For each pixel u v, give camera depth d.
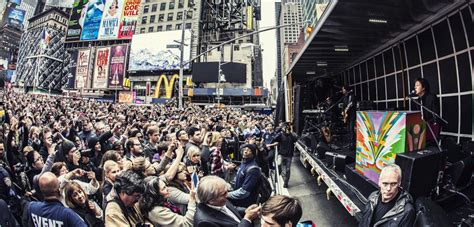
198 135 5.66
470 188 2.80
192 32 55.56
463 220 2.21
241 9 73.88
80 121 9.52
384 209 2.27
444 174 2.89
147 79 64.12
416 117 2.64
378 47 5.76
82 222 2.57
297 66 8.03
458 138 3.92
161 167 4.17
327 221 4.41
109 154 4.07
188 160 4.61
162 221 2.66
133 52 63.84
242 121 14.11
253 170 3.79
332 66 8.06
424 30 4.48
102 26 79.88
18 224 3.33
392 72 5.62
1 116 10.11
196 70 57.62
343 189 3.44
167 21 66.75
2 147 4.70
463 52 3.76
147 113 16.67
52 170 3.64
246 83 60.00
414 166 2.29
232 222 2.35
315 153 6.00
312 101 9.65
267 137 8.75
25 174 4.51
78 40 82.81
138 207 2.66
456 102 3.95
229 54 62.12
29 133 7.32
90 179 4.02
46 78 95.69
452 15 3.84
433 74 4.41
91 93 70.75
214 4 74.69
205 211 2.35
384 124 2.86
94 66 71.38
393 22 4.22
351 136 5.55
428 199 2.27
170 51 60.81
